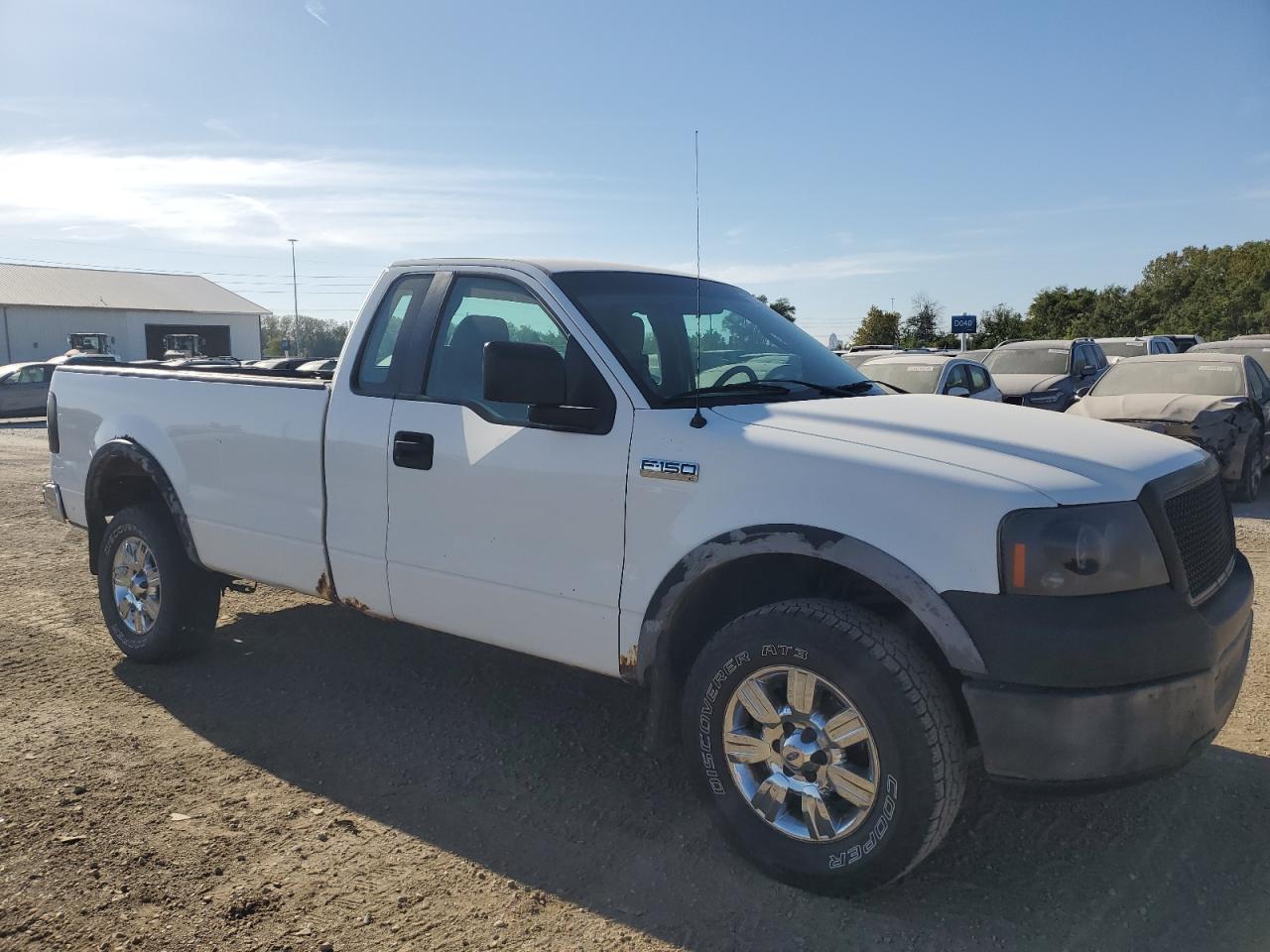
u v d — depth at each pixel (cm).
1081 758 266
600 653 345
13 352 5103
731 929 286
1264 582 675
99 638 557
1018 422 338
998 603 270
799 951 275
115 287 5841
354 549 412
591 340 355
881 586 289
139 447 495
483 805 362
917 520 282
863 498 290
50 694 465
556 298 370
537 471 354
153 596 503
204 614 501
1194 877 313
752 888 308
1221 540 334
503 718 446
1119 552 275
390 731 429
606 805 363
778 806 305
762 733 308
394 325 421
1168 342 2008
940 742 276
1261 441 1036
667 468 324
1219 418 984
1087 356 1541
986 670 270
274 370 570
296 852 325
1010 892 305
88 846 325
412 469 389
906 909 296
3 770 381
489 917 290
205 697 465
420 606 395
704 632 353
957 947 277
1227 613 299
